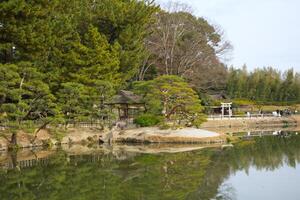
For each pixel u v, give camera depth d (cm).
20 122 3300
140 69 6994
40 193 1970
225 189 2002
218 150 3516
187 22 7188
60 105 3831
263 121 7044
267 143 4062
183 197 1850
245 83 10125
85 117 4028
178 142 4050
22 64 3341
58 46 4209
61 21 3928
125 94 5169
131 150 3562
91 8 5134
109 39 5291
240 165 2706
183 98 4259
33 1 3544
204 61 7356
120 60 5091
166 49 6869
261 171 2478
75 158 3077
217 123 6369
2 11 3294
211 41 7594
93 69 4406
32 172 2505
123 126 4659
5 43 3441
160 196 1873
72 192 1983
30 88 3359
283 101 10481
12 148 3466
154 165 2734
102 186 2105
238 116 6950
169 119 4431
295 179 2231
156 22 6631
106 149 3641
